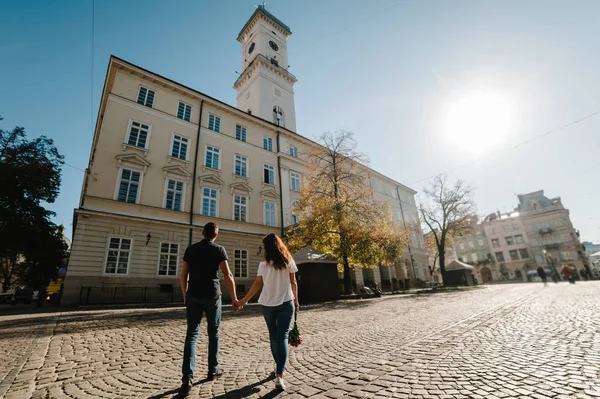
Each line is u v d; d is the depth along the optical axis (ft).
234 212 71.51
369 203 60.54
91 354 15.26
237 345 17.19
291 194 86.53
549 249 180.65
